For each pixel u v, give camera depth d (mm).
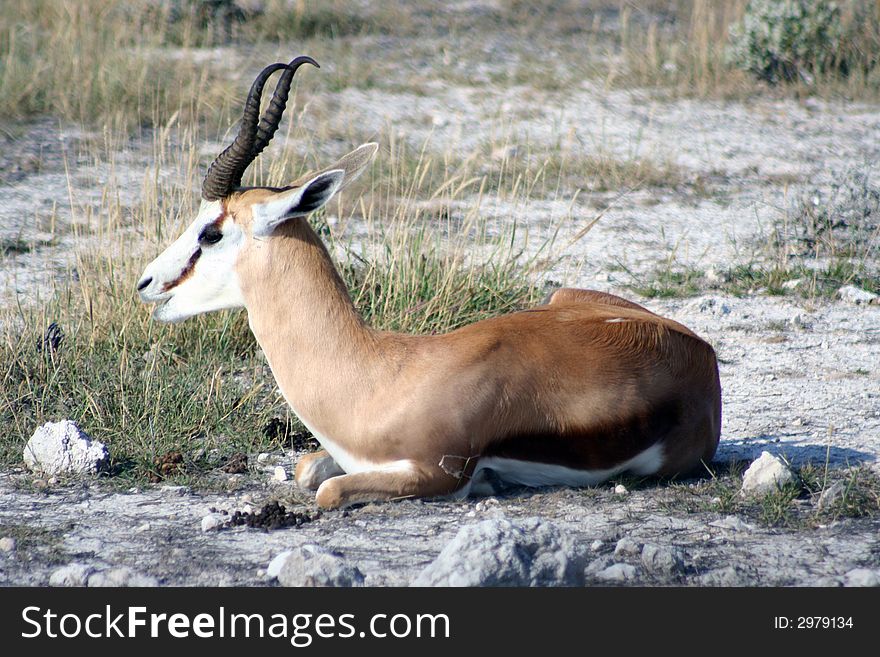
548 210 42562
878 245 39031
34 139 48062
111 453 22406
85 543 18703
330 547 18375
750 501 20203
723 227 41188
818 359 29234
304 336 19578
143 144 48188
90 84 52750
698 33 67688
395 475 19344
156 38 63219
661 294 34438
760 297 34562
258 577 17422
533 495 20422
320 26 70250
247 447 23031
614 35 72750
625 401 19844
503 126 52656
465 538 16625
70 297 29828
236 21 69000
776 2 62312
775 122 55688
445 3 79812
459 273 31703
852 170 43688
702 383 20797
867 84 61406
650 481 20953
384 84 59781
